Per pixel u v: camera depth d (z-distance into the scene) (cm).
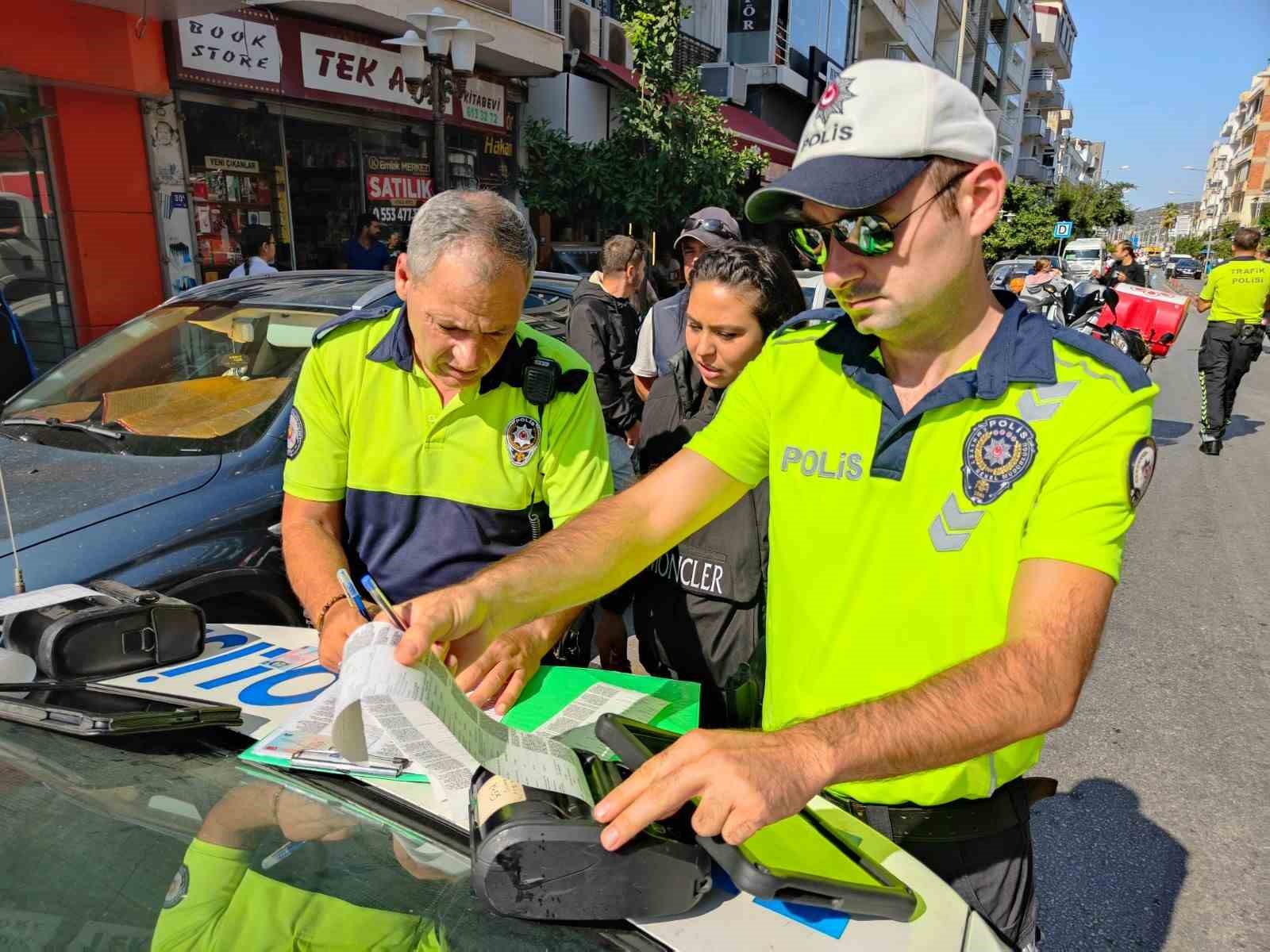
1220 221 7906
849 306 106
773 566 123
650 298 573
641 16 988
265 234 762
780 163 1428
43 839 98
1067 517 95
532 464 170
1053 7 5031
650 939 87
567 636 205
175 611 144
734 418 127
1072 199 4016
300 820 101
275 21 744
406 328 165
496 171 1043
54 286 652
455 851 96
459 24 665
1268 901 235
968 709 85
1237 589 438
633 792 82
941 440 105
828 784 82
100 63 625
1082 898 236
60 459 259
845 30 2044
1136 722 320
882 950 88
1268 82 6269
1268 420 861
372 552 174
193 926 88
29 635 134
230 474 254
